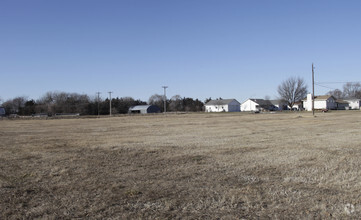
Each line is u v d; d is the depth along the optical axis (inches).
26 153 531.2
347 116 2018.9
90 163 425.4
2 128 1275.8
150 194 271.4
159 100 5679.1
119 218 215.6
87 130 1101.1
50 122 1750.7
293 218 210.8
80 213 225.9
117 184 305.9
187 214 221.6
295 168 374.9
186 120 1750.7
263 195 264.1
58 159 462.3
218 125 1291.8
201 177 335.3
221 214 220.4
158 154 502.3
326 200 247.3
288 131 946.7
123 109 4756.4
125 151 539.5
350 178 317.4
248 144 624.4
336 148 544.1
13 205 245.3
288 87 3924.7
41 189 291.3
